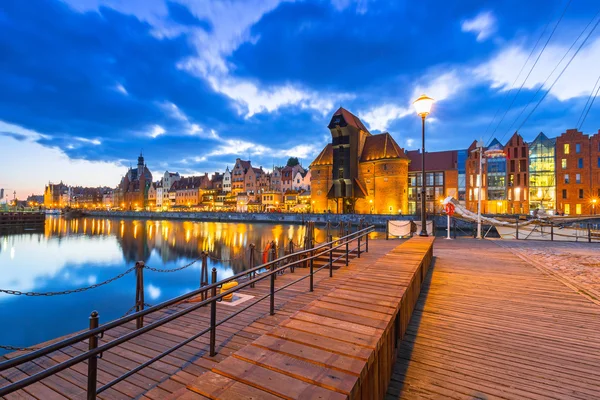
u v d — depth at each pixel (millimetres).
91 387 2805
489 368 3855
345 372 2211
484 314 5715
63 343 2086
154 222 87062
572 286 7602
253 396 1993
